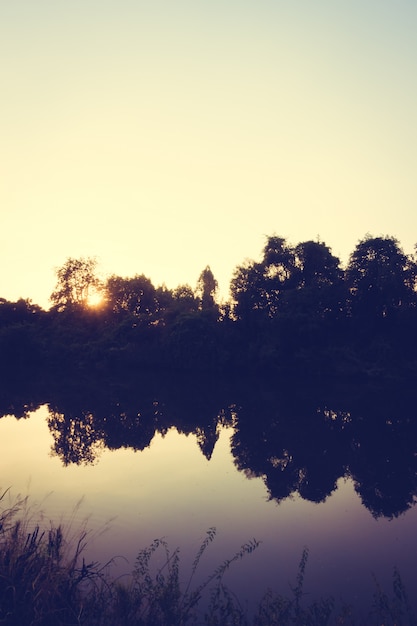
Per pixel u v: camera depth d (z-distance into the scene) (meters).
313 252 59.72
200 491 15.73
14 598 7.05
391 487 16.47
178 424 29.52
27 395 44.06
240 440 24.56
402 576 10.08
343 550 11.36
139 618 7.55
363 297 56.38
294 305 56.69
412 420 30.12
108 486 15.92
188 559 10.66
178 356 60.12
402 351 55.16
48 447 22.50
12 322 77.69
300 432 26.62
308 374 57.03
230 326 62.75
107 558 10.35
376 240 56.81
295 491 15.89
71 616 7.30
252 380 56.62
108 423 29.66
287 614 7.97
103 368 64.94
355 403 38.44
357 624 8.05
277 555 11.05
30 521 11.92
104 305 76.56
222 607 7.93
